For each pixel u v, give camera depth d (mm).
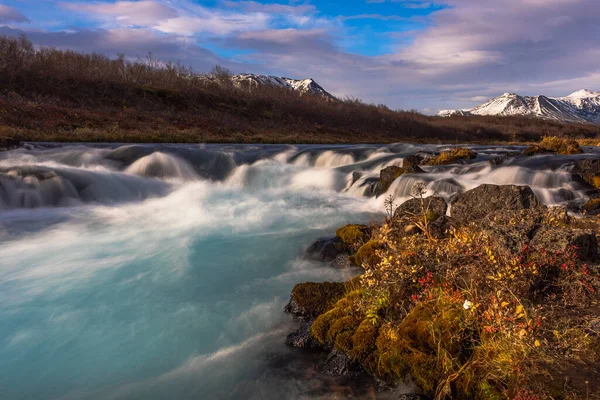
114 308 5730
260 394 4020
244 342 4914
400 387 3969
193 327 5234
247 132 37250
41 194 13086
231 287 6426
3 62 37469
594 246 5180
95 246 8430
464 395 3604
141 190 15227
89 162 18547
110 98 40469
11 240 8859
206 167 19781
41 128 25219
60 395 4066
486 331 3854
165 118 36156
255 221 10484
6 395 4066
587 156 16828
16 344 4867
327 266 7242
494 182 13867
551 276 4801
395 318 4605
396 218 7691
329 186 16641
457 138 58906
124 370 4422
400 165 18875
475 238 5426
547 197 12141
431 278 4844
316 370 4348
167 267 7250
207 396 4020
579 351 3682
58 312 5609
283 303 5871
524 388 3311
